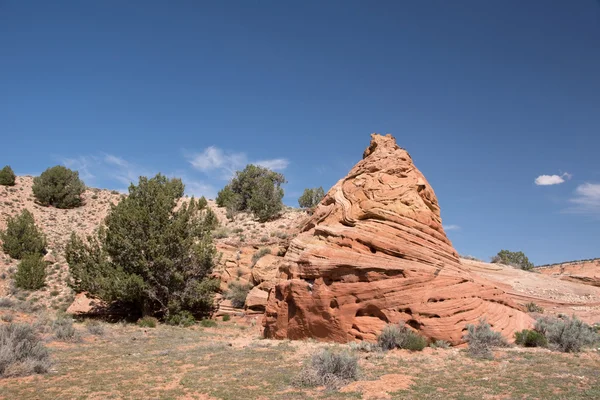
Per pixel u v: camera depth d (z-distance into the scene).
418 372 14.41
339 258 21.48
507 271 40.06
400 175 24.47
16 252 48.25
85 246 34.56
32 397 12.30
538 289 36.22
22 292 40.34
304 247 24.23
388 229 22.14
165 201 35.22
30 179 73.62
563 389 11.81
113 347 20.47
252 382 13.68
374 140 27.81
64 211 65.00
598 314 29.97
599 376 13.09
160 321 33.09
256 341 21.92
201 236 36.50
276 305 23.95
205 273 35.53
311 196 64.81
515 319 20.86
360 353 17.45
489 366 14.99
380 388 12.61
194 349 19.92
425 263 20.89
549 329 19.16
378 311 19.81
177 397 12.34
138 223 33.12
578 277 40.00
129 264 33.09
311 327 21.33
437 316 18.94
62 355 18.05
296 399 11.90
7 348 15.34
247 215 58.94
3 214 57.47
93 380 14.15
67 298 40.09
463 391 12.09
